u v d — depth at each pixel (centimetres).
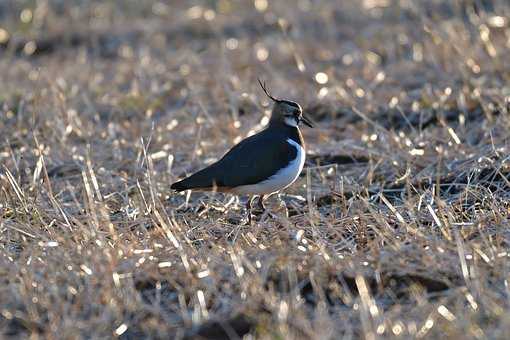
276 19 2533
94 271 997
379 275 989
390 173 1398
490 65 1862
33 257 1045
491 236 1080
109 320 926
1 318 945
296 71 2084
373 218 1166
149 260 1045
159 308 948
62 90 1845
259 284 950
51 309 941
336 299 963
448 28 1967
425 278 988
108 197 1298
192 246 1075
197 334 914
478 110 1655
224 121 1680
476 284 934
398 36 2238
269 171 1214
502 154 1373
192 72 2098
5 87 2017
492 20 2044
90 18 2727
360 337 877
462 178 1330
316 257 1029
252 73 2072
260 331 897
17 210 1216
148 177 1233
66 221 1148
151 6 2811
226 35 2475
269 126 1279
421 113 1603
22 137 1655
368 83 1908
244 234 1145
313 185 1380
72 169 1484
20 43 2509
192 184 1205
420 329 880
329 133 1658
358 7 2559
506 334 844
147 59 2203
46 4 2797
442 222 1112
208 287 972
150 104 1855
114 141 1588
